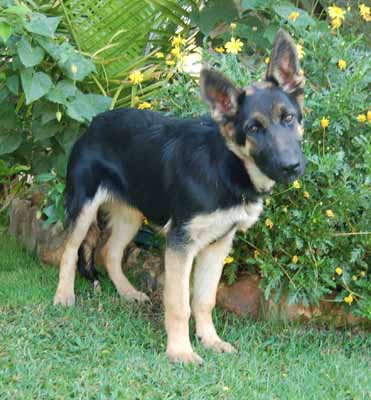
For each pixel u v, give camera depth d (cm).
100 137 517
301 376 438
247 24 612
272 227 507
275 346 486
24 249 654
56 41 557
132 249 611
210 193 434
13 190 686
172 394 398
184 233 445
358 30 642
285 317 519
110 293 558
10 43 516
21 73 517
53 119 564
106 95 617
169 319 450
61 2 590
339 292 525
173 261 445
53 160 591
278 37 424
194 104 532
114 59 601
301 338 500
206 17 615
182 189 444
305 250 502
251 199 442
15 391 385
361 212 509
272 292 523
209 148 439
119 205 538
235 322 521
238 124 415
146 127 495
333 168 478
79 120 530
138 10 608
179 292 445
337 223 504
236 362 450
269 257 509
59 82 541
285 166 396
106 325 490
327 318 525
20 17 499
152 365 430
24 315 491
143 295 551
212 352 464
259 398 401
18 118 580
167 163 464
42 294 538
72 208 525
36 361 423
